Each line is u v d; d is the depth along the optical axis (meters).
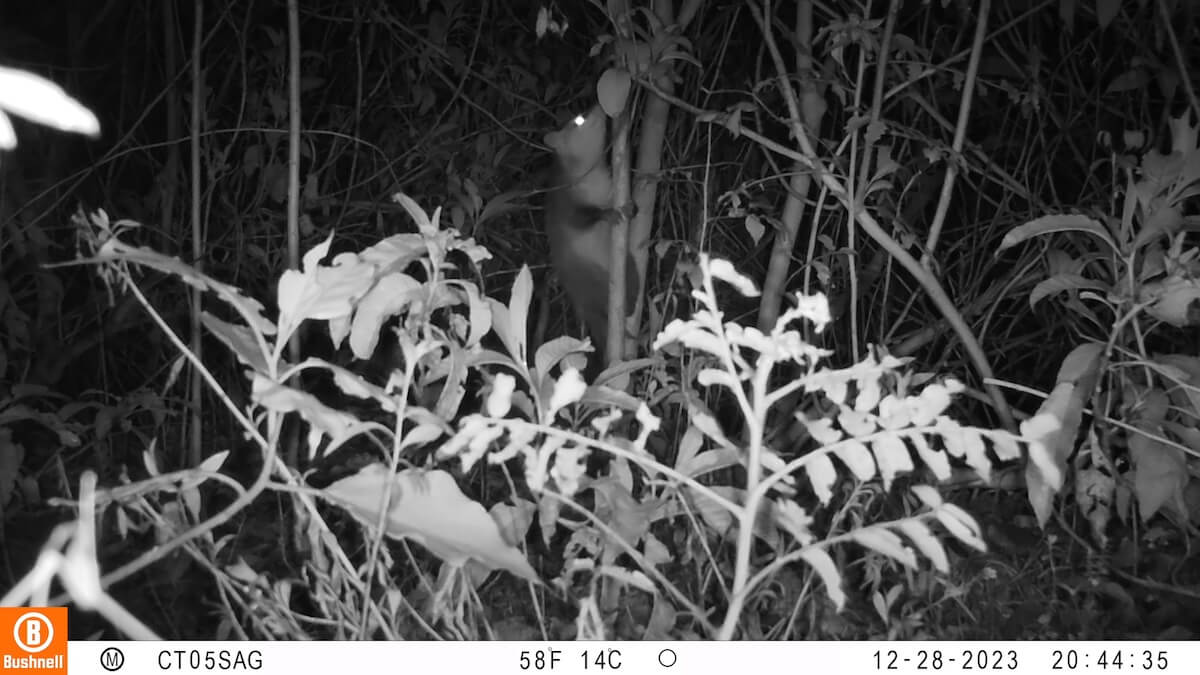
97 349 4.08
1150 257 2.46
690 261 2.99
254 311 1.58
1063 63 3.87
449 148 4.20
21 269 3.88
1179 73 3.30
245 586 1.81
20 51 4.15
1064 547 2.96
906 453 1.50
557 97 4.62
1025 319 4.27
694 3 2.82
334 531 2.89
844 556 2.51
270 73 4.00
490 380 2.03
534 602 1.92
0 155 3.34
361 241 4.45
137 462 3.51
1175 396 2.56
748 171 4.01
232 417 3.74
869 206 2.95
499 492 3.14
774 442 3.09
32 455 3.46
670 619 1.82
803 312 1.48
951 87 3.74
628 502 1.83
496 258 4.42
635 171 3.00
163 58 4.41
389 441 2.98
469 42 4.75
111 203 3.88
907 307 3.44
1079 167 4.32
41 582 0.98
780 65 2.85
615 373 2.20
